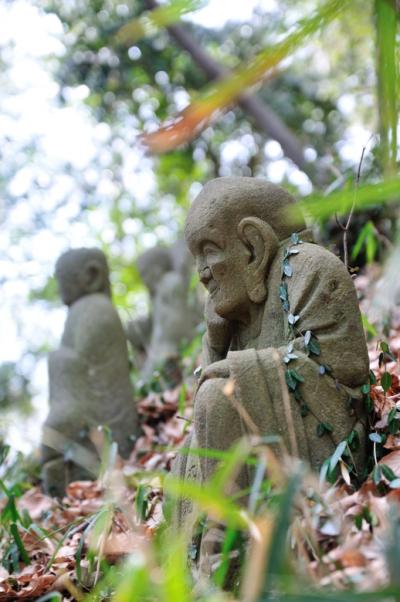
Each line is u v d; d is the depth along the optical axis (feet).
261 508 10.13
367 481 10.73
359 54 34.53
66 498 18.81
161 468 17.21
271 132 31.68
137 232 40.96
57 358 20.42
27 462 21.85
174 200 41.57
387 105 7.81
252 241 12.26
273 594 8.45
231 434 11.02
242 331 12.62
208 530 10.78
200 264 12.55
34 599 12.96
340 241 22.62
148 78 38.70
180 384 23.95
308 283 11.65
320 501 9.84
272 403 11.18
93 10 37.47
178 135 7.20
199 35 39.01
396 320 19.71
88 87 38.86
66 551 14.12
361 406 11.48
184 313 28.48
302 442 11.10
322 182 27.20
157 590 8.25
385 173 7.91
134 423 20.49
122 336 20.99
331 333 11.44
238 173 38.70
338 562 9.37
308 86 37.83
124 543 12.84
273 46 7.40
